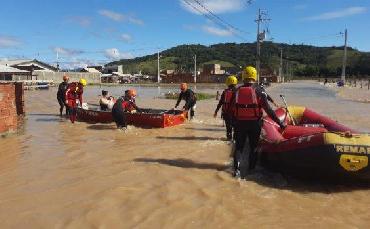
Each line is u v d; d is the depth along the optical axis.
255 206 5.76
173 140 10.71
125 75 104.12
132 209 5.54
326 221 5.25
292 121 10.18
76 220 5.18
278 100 30.42
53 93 35.00
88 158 8.49
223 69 110.75
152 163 8.05
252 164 7.45
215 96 32.31
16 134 11.58
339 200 6.10
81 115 14.56
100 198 5.93
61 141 10.49
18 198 5.97
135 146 9.84
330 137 6.48
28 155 8.78
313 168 6.59
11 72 53.50
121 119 12.41
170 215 5.35
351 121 16.17
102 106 15.30
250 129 7.17
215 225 5.07
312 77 138.62
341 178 6.66
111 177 7.02
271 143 7.29
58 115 16.86
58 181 6.80
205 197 6.07
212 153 9.03
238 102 7.16
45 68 74.88
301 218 5.34
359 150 6.39
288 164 6.84
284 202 5.96
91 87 58.50
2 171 7.45
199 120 14.98
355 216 5.46
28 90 40.84
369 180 6.84
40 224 5.07
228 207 5.68
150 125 12.88
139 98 31.66
